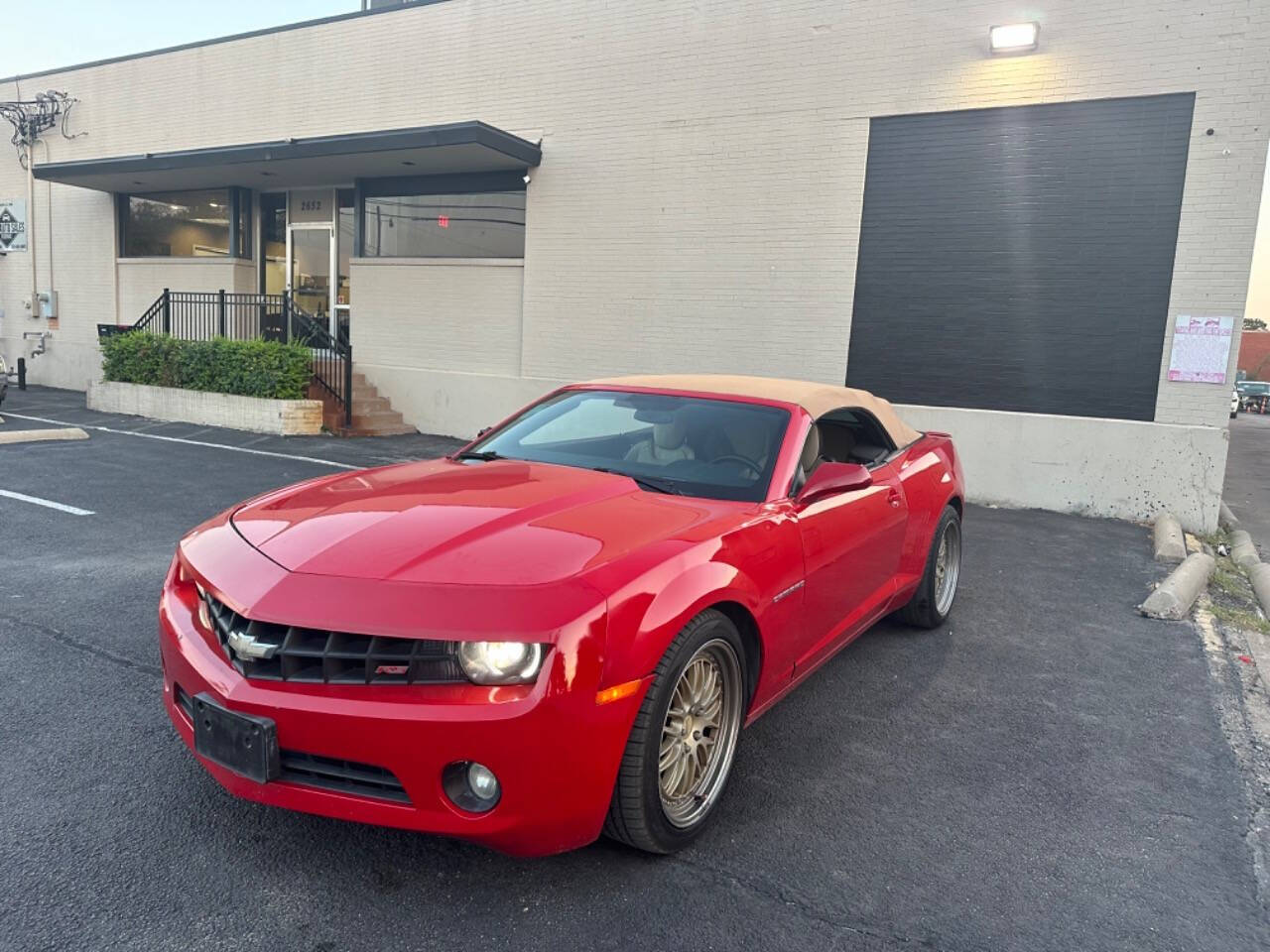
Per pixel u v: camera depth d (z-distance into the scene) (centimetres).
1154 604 589
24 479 859
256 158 1281
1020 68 955
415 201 1378
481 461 399
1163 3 891
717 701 305
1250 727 416
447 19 1310
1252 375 7000
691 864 281
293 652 245
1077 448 953
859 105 1037
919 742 383
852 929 254
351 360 1336
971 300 1002
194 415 1347
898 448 502
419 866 272
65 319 1803
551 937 243
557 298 1246
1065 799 338
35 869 262
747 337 1123
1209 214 889
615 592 254
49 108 1742
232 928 240
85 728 354
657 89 1155
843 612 402
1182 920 266
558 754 240
